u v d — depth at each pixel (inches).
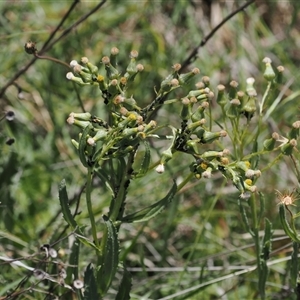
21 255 220.1
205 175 157.8
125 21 322.7
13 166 236.8
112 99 166.1
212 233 264.1
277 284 228.1
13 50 298.0
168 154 157.9
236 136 185.0
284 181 271.4
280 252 223.0
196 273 241.8
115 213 168.7
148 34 317.4
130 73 168.2
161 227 258.7
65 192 165.6
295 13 309.3
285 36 340.5
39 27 307.4
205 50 316.5
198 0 336.2
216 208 275.7
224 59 320.5
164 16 328.5
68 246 211.0
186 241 263.1
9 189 241.1
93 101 293.3
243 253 248.7
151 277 228.8
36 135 286.2
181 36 324.2
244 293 235.6
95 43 309.9
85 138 158.1
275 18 346.9
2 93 235.8
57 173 275.9
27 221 255.0
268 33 335.3
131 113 159.5
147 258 250.2
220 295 233.9
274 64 328.2
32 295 199.3
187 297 211.5
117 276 231.0
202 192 272.1
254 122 285.6
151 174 266.2
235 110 182.2
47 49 236.2
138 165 268.4
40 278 175.3
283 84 311.7
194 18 330.3
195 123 161.8
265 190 269.1
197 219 268.5
